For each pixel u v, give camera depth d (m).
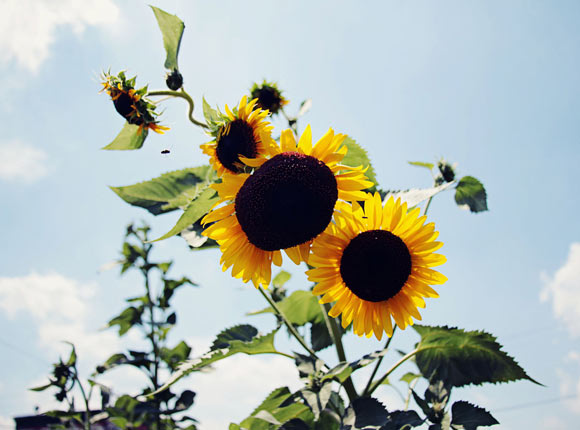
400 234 0.48
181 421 0.91
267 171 0.44
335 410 0.56
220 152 0.50
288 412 0.59
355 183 0.45
